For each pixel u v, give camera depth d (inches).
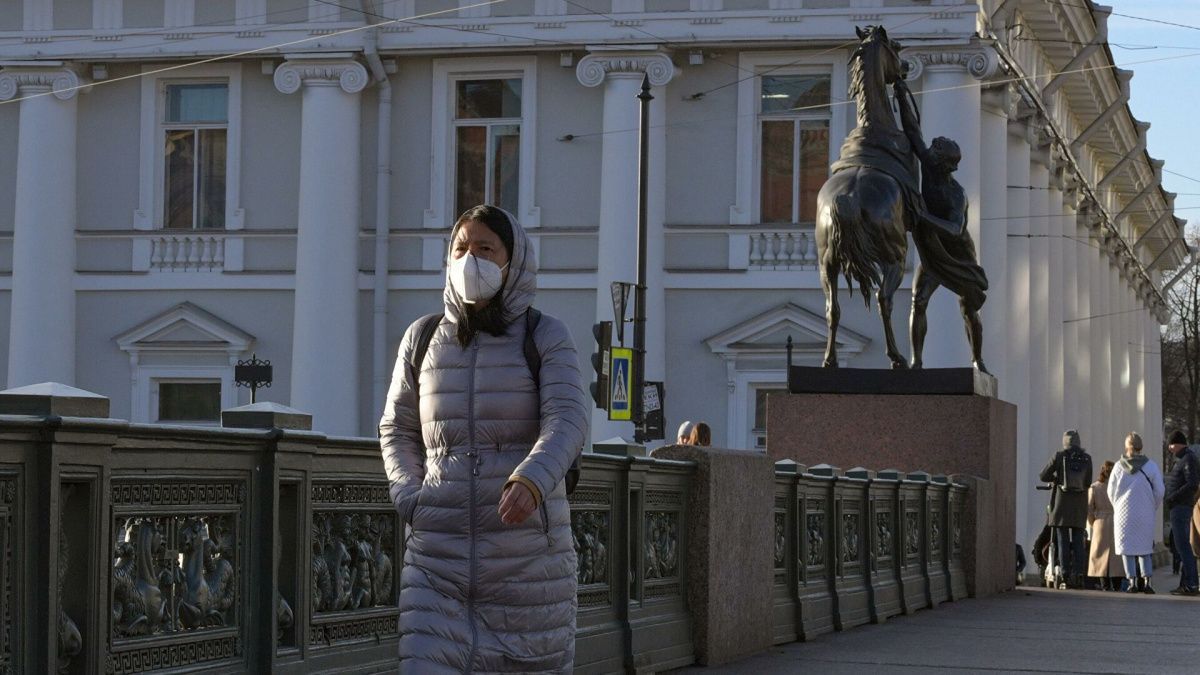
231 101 1213.1
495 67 1190.3
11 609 184.4
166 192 1228.5
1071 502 856.3
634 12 1152.2
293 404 1184.8
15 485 184.9
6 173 1229.7
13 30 1211.2
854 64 653.9
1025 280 1312.7
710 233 1167.0
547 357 196.1
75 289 1226.0
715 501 394.6
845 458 674.8
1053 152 1465.3
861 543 535.2
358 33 1169.4
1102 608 637.3
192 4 1194.0
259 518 234.7
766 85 1166.3
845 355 1154.7
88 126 1228.5
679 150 1169.4
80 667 196.2
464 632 193.0
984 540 694.5
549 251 1184.2
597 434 1159.6
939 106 1113.4
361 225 1194.0
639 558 360.8
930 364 1143.0
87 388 1226.6
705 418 1170.6
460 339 196.9
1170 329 3083.2
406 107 1195.9
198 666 220.4
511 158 1193.4
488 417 194.5
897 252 644.7
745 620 415.5
